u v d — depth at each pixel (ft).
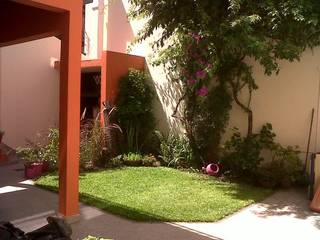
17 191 21.02
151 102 31.40
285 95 24.82
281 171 23.25
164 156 28.84
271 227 16.34
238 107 26.55
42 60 34.30
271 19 20.86
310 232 15.85
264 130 24.98
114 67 30.12
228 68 25.90
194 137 27.66
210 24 22.72
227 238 14.90
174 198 19.89
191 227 15.98
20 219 16.56
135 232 15.23
